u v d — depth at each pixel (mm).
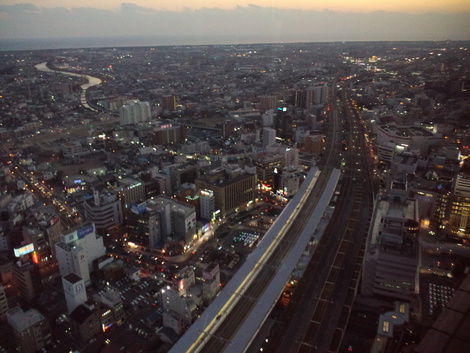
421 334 175500
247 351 192625
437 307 199250
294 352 191000
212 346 181500
